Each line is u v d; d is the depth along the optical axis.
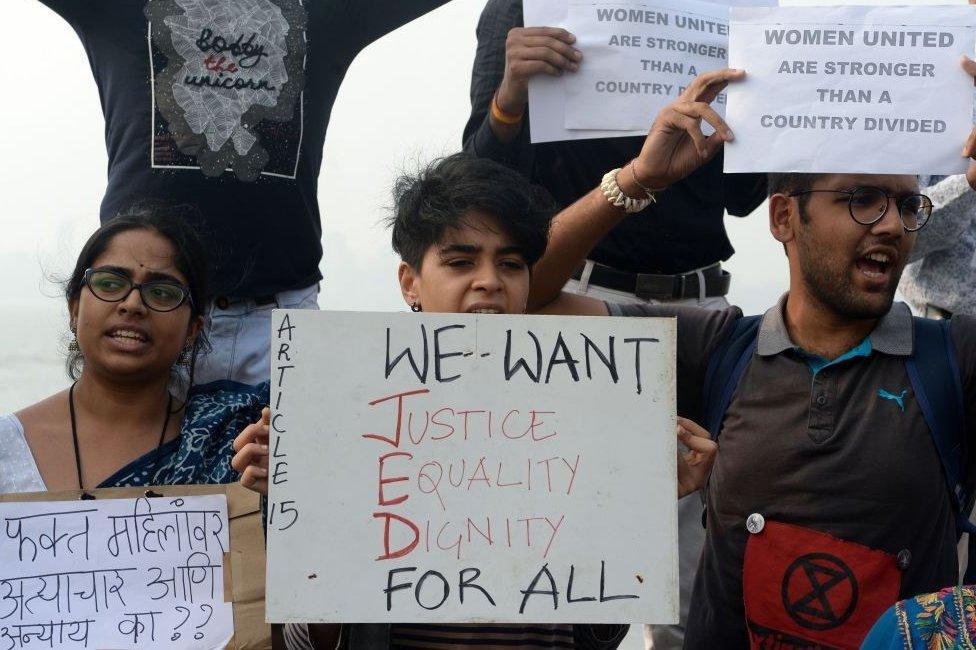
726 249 4.71
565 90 3.67
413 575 2.49
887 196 3.02
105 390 3.16
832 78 3.03
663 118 3.13
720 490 3.10
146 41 4.14
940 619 2.28
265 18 4.22
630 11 3.64
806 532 2.96
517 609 2.49
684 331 3.26
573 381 2.57
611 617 2.50
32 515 2.79
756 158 3.03
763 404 3.08
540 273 3.37
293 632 2.82
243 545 2.84
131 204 3.87
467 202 2.91
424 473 2.53
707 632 3.16
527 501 2.53
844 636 2.90
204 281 3.32
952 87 3.02
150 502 2.84
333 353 2.55
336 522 2.50
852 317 3.04
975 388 2.98
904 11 3.05
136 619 2.75
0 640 2.70
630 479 2.55
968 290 4.58
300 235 4.24
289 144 4.21
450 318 2.58
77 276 3.22
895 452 2.94
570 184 4.45
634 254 4.45
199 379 4.10
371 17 4.43
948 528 2.99
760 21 3.06
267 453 2.73
